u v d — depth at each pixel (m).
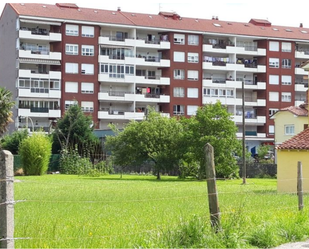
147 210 21.19
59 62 90.44
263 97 103.56
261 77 103.88
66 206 23.62
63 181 54.53
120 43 94.06
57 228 15.15
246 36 101.62
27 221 17.20
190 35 98.69
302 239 14.62
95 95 92.50
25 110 88.56
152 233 13.05
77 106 82.12
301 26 114.38
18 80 88.44
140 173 76.94
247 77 104.06
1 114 77.06
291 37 104.81
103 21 92.69
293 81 105.00
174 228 13.05
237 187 44.06
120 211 21.06
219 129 63.44
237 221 14.03
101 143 81.19
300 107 84.19
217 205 13.16
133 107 94.88
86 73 92.00
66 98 90.75
